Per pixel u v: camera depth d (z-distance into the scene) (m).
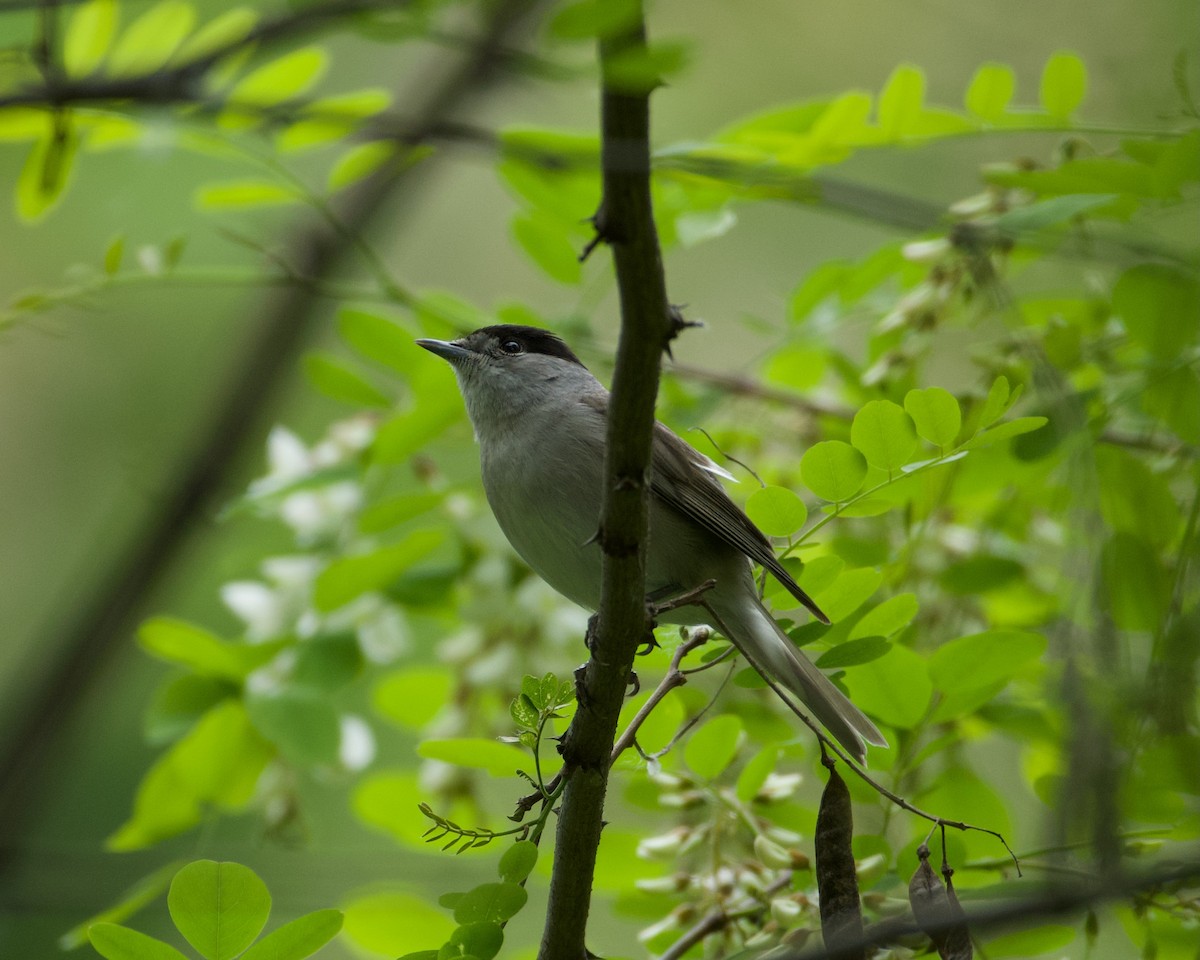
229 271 9.14
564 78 5.25
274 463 9.22
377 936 7.18
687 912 7.02
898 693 7.11
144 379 14.46
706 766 7.12
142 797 8.41
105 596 11.48
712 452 8.97
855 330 11.69
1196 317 7.61
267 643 8.56
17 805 11.02
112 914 7.27
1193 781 6.20
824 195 7.37
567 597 8.34
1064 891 4.98
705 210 8.98
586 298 9.89
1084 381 9.09
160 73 6.07
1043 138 11.45
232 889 5.52
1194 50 9.57
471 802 8.27
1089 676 6.50
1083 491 7.23
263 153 8.77
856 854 7.06
